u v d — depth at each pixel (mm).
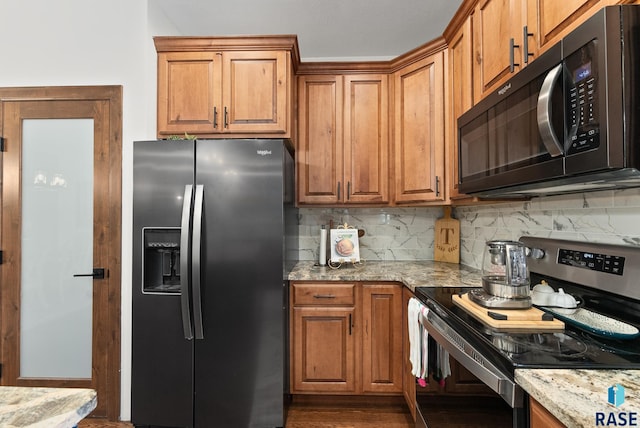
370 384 2002
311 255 2648
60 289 2119
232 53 2018
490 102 1287
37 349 2113
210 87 2020
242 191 1772
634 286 965
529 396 738
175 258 1877
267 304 1771
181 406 1770
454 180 1879
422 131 2096
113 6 2119
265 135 2029
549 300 1136
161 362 1771
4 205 2119
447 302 1321
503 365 810
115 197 2096
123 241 2092
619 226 1096
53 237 2125
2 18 2150
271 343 1769
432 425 1273
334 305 2018
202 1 2059
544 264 1344
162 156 1782
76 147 2125
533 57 1123
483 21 1496
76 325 2111
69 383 2086
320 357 2020
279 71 2016
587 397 624
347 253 2293
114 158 2098
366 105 2303
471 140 1477
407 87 2180
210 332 1766
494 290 1134
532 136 1011
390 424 1919
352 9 2121
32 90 2119
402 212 2652
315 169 2312
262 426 1771
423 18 2211
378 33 2381
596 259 1106
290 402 2096
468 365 928
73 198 2125
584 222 1250
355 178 2305
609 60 724
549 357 801
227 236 1772
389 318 2000
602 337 917
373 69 2291
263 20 2242
